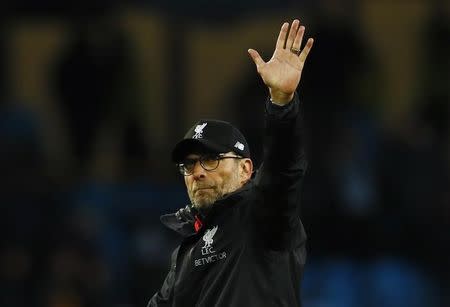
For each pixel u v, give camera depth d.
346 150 40.09
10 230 39.91
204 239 18.14
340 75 40.59
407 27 44.88
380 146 40.66
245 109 39.97
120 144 43.50
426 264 39.72
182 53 45.56
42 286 39.31
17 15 44.41
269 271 17.53
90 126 43.59
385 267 39.16
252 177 18.53
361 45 41.47
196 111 45.62
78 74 43.62
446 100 43.72
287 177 17.00
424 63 44.41
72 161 43.69
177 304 18.42
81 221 39.81
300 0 41.78
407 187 40.38
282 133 16.92
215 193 18.17
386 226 39.72
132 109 43.72
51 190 41.03
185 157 18.31
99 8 44.00
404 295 38.81
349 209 39.38
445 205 40.41
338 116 40.31
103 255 39.53
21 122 43.03
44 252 39.72
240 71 45.59
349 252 39.12
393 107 44.16
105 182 42.12
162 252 39.69
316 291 38.72
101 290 38.97
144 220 40.31
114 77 43.69
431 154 41.28
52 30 45.62
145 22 45.31
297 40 17.38
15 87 45.28
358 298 38.66
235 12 40.84
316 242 39.16
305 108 40.34
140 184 41.25
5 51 45.19
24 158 41.59
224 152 18.12
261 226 17.38
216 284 17.80
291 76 17.09
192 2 40.97
